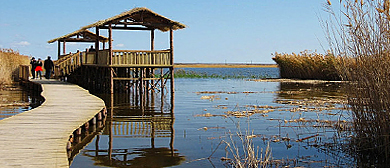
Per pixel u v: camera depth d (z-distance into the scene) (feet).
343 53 24.66
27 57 109.50
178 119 39.29
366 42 23.22
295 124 35.50
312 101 53.98
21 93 71.10
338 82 102.17
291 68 129.08
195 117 40.60
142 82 69.41
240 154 24.76
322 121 36.01
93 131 32.83
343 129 31.63
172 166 22.12
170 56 68.49
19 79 92.58
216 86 96.53
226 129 33.27
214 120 38.37
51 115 34.86
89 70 83.41
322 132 31.40
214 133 31.50
